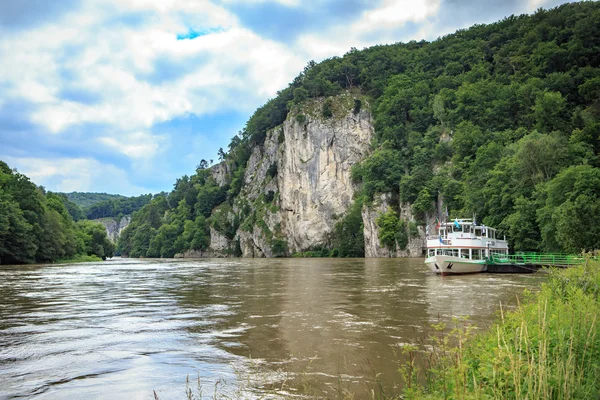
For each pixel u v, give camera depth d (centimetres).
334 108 16288
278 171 17300
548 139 6775
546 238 5559
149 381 1173
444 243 5284
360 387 1074
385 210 12200
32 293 3325
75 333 1798
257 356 1401
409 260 9019
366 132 15312
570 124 9225
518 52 13362
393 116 14325
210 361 1354
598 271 1514
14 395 1078
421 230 10931
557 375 705
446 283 3712
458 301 2539
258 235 17138
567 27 13125
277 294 3094
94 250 14138
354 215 13512
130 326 1938
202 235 19738
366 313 2170
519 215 6241
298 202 15862
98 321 2070
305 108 16675
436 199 10744
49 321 2081
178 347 1541
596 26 11831
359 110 15700
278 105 19512
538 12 15325
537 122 9969
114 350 1510
